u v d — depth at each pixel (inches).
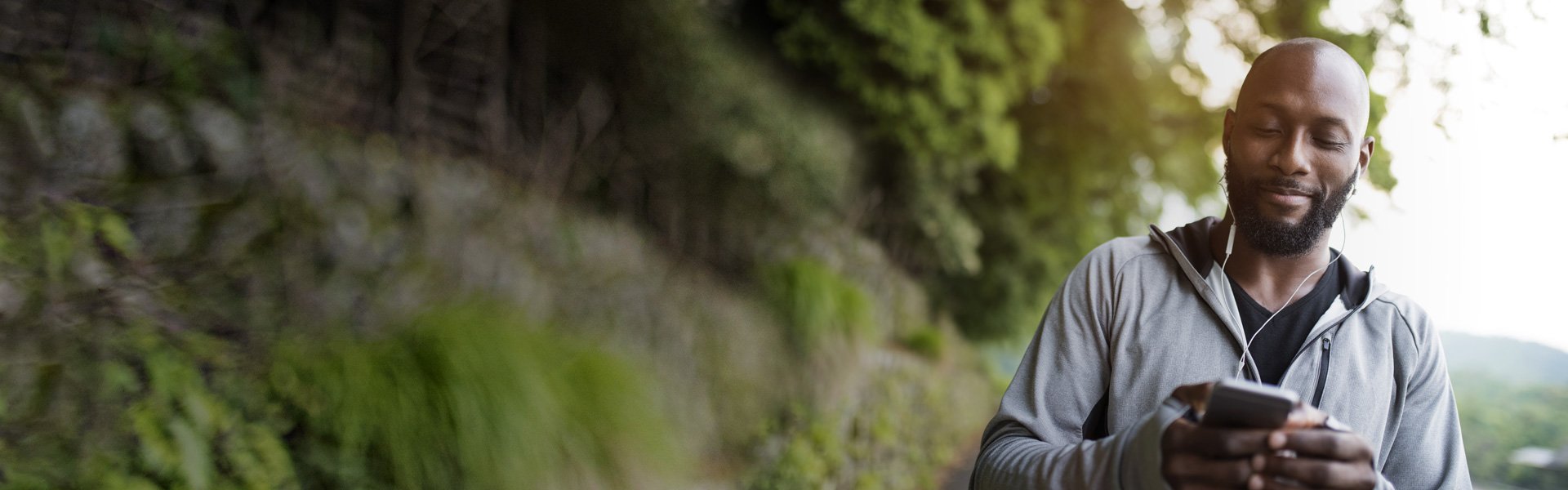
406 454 101.8
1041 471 41.4
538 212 174.6
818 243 267.3
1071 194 375.2
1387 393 46.5
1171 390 46.3
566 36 197.2
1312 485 34.4
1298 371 45.4
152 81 119.5
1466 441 188.5
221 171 120.8
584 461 115.3
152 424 94.0
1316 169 44.3
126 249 105.5
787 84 266.4
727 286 218.5
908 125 282.8
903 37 262.5
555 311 158.4
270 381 105.0
